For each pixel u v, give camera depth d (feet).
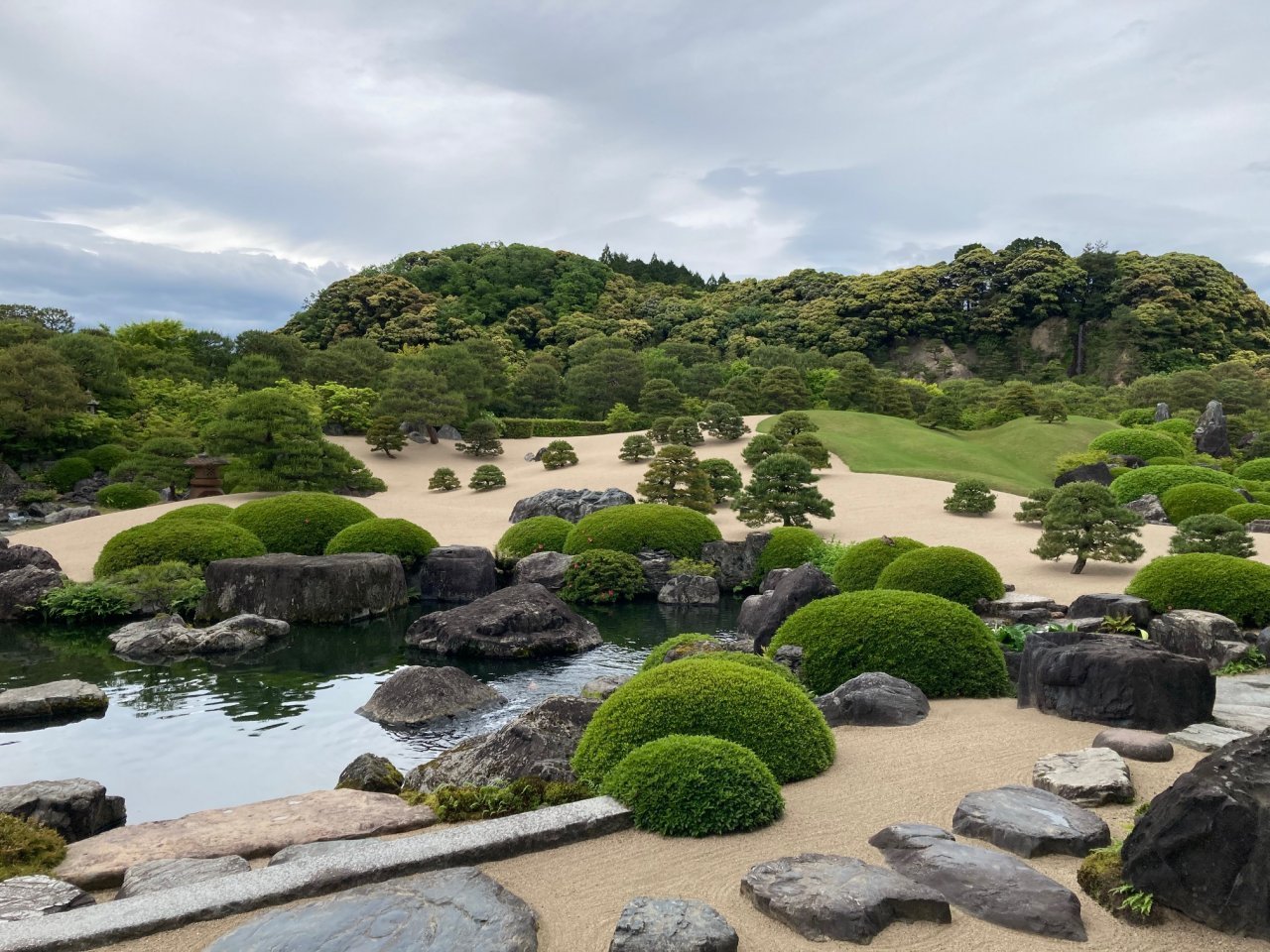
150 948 13.94
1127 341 259.19
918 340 297.33
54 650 46.88
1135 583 43.52
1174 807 14.12
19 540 77.92
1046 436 150.61
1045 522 63.26
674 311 305.32
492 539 85.51
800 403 175.73
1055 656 26.91
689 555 71.36
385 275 289.94
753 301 326.85
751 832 18.31
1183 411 170.71
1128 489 100.17
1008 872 15.20
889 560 52.70
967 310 302.86
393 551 66.69
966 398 203.10
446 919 14.05
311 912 14.33
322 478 116.26
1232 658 32.99
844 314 299.58
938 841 16.60
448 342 264.31
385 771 25.26
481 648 45.68
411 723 33.91
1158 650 26.45
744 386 175.94
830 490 104.94
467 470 146.20
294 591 54.29
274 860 17.79
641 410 183.11
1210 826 13.70
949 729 25.45
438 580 63.62
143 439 140.46
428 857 16.48
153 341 186.70
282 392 118.32
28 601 53.98
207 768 29.22
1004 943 13.60
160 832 20.13
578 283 330.13
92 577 63.41
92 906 14.80
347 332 276.62
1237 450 147.13
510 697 37.93
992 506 88.89
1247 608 39.68
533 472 136.77
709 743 19.83
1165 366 255.29
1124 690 25.17
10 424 125.70
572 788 21.11
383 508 105.60
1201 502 86.43
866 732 25.50
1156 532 77.51
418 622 48.65
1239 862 13.53
